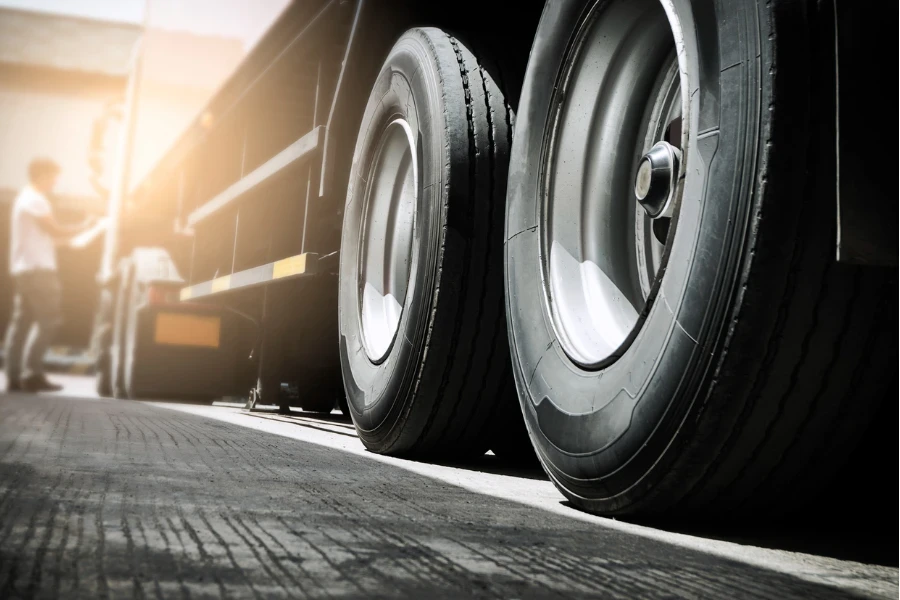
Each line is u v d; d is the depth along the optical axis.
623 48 2.09
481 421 2.69
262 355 5.15
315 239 3.64
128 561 1.14
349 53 3.22
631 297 2.09
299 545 1.30
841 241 1.35
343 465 2.50
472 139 2.61
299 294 4.51
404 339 2.69
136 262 6.91
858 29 1.38
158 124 6.80
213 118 5.28
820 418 1.52
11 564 1.10
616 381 1.74
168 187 6.72
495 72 2.75
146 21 6.97
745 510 1.67
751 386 1.48
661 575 1.24
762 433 1.52
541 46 2.28
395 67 3.00
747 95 1.49
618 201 2.14
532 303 2.16
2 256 13.50
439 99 2.66
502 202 2.59
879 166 1.36
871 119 1.37
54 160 8.84
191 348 6.57
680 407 1.56
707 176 1.55
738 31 1.52
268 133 4.35
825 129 1.43
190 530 1.38
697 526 1.73
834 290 1.44
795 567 1.38
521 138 2.33
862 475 1.70
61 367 13.41
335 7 3.35
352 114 3.39
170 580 1.05
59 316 8.66
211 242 5.49
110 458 2.37
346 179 3.46
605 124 2.15
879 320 1.46
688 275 1.57
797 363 1.47
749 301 1.45
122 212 7.86
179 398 6.82
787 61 1.44
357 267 3.21
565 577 1.19
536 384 2.07
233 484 1.95
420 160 2.73
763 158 1.45
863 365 1.49
